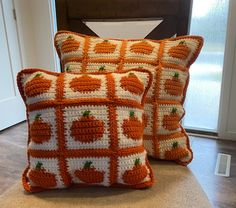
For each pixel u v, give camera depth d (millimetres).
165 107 808
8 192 718
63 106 658
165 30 1194
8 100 2174
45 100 672
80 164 646
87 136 639
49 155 656
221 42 1790
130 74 726
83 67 865
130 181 670
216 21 1759
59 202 656
